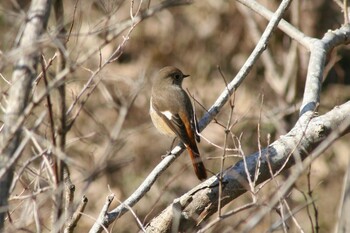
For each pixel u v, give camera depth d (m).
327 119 9.20
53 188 7.45
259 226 13.45
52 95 8.88
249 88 19.52
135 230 15.25
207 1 20.66
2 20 14.52
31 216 8.13
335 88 20.30
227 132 7.98
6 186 6.74
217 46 20.55
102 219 8.66
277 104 19.06
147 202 16.00
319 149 7.45
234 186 8.86
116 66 19.73
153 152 18.50
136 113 18.61
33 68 6.82
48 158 7.64
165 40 20.55
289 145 9.00
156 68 20.38
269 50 19.20
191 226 8.91
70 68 7.12
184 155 18.03
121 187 17.80
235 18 20.41
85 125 17.03
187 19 20.80
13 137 6.72
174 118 11.68
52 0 7.16
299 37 11.38
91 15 12.70
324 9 20.23
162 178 17.42
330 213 17.42
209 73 20.39
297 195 15.71
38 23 6.90
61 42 7.55
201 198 8.84
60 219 7.21
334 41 11.34
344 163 18.33
